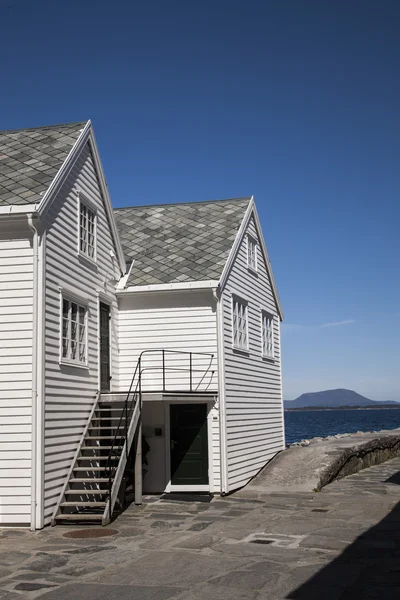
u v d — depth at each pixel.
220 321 16.34
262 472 18.20
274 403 21.20
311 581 7.90
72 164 13.85
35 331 11.90
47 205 12.33
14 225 12.20
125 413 14.57
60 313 12.92
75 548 9.91
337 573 8.26
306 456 19.12
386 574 8.20
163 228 19.38
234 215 19.42
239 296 18.12
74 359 13.74
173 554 9.42
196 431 16.31
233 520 12.20
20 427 11.73
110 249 16.50
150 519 12.45
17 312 12.02
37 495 11.53
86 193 14.95
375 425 94.00
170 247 18.17
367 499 14.44
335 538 10.41
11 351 11.95
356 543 10.02
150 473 16.31
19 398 11.81
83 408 13.98
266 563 8.83
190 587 7.73
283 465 18.72
